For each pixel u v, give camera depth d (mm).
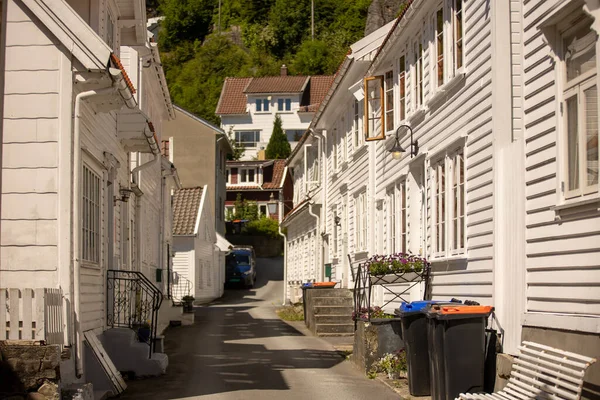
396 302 20859
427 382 13953
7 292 11617
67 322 12867
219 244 55500
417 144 19016
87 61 13180
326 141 34469
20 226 13055
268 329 28359
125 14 19688
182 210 46281
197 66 116562
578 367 9531
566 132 10672
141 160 25500
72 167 13312
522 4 12133
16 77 13258
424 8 18016
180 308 30359
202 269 47500
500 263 12805
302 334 26328
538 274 11445
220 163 61000
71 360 12805
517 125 13141
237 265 58750
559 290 10820
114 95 14180
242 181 82938
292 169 50750
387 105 22469
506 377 11688
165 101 32281
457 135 15656
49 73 13281
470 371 12164
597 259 9836
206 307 42812
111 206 18062
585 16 10156
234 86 101062
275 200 82375
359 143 26688
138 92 24406
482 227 13984
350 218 28484
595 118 9906
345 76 26078
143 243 25609
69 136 13219
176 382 15852
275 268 70000
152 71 27500
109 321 17234
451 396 12148
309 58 112625
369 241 24469
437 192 17375
